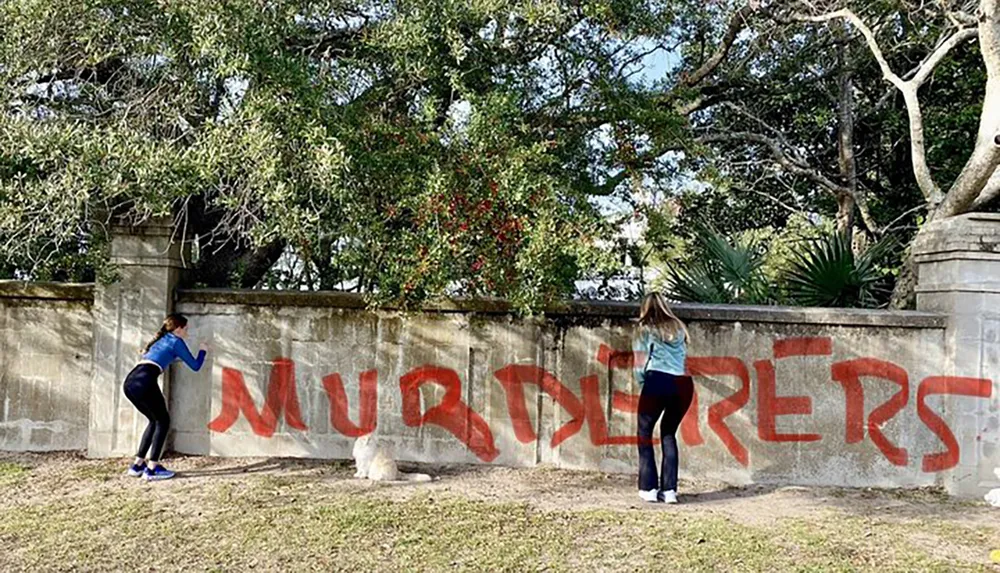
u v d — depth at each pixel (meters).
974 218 7.57
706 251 9.96
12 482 7.21
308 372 8.27
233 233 8.04
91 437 8.12
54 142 6.26
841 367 7.82
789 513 6.76
